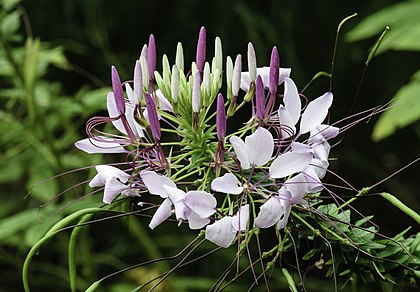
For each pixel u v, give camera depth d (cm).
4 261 156
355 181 162
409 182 168
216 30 152
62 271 155
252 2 153
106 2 154
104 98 116
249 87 78
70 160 122
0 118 123
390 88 155
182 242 154
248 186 76
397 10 116
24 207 154
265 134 75
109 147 78
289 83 76
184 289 141
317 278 152
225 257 152
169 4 154
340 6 155
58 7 157
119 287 140
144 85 78
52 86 128
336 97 159
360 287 147
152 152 78
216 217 76
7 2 118
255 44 149
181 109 78
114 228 159
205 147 78
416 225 160
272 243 148
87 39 158
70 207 116
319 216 78
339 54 156
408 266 79
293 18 154
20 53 122
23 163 125
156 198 148
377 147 162
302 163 75
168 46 156
